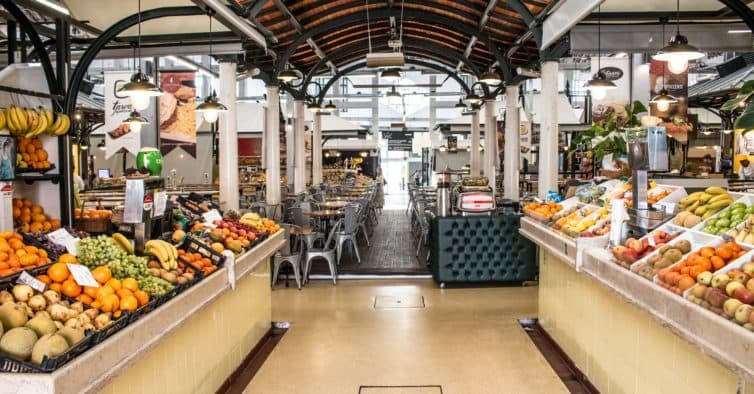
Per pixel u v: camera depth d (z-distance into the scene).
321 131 20.44
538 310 6.90
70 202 5.48
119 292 3.01
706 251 3.14
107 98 9.50
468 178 16.45
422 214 11.45
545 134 9.30
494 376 4.89
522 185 18.06
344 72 18.44
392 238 13.12
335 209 11.97
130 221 3.96
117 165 21.16
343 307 7.27
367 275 9.12
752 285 2.58
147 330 2.92
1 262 3.01
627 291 3.54
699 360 2.94
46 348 2.30
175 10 6.33
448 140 23.98
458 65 18.22
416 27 14.58
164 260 3.83
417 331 6.21
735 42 8.24
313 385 4.71
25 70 5.48
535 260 8.44
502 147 19.91
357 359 5.33
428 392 4.54
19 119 4.68
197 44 8.27
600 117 10.55
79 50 9.36
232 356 4.87
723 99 14.98
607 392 4.21
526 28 11.21
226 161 9.73
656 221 4.22
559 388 4.64
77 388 2.29
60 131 5.31
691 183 8.10
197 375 4.02
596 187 6.20
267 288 6.15
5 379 2.16
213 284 4.06
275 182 13.41
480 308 7.20
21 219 5.00
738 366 2.33
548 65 9.09
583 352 4.76
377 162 31.44
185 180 18.53
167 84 10.26
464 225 8.28
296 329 6.32
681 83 9.54
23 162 5.06
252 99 30.80
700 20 8.25
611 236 4.34
